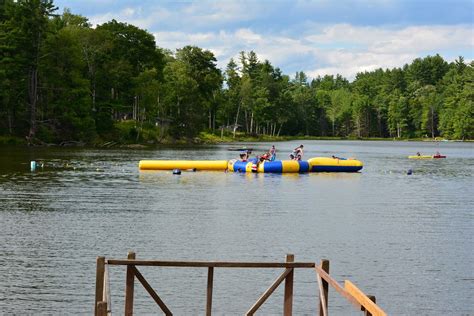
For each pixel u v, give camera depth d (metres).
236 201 38.53
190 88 138.88
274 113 193.88
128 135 118.31
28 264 21.50
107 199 38.00
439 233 28.73
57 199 37.38
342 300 18.45
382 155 101.12
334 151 114.69
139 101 125.56
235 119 190.62
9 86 95.94
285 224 30.34
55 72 104.06
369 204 38.25
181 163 59.88
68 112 104.25
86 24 132.88
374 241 26.67
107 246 24.58
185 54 155.88
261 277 20.80
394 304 18.33
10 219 30.06
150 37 134.12
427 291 19.56
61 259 22.28
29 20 98.25
